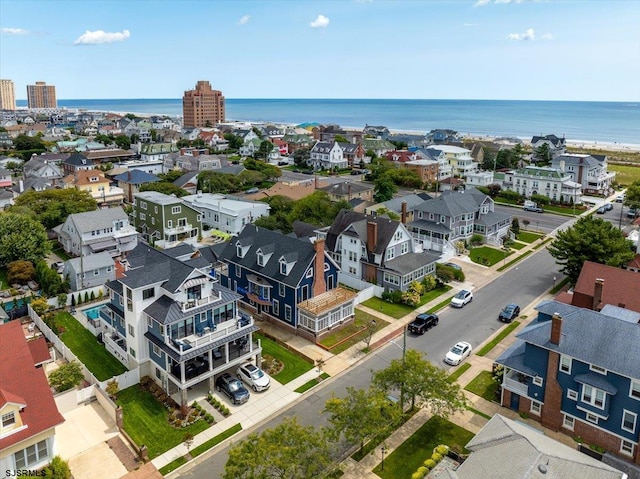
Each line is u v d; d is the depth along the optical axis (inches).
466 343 1787.6
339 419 1172.5
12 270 2389.3
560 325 1311.5
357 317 2094.0
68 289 2309.3
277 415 1443.2
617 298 1801.2
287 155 7731.3
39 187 4030.5
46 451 1184.2
